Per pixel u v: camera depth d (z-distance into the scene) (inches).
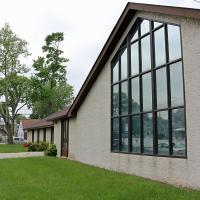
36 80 2118.6
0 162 775.1
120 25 590.6
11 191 410.9
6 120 2178.9
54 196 378.0
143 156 516.7
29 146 1315.2
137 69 553.6
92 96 735.1
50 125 1226.0
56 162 762.8
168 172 451.5
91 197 369.4
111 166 623.8
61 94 2566.4
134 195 371.2
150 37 515.2
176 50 450.9
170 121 454.9
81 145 789.9
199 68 399.9
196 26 407.8
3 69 2025.1
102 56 656.4
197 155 396.5
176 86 446.3
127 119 576.1
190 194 366.0
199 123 395.2
